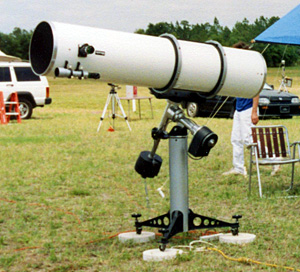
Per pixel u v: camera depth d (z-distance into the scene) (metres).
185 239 4.98
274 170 8.32
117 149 11.55
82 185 7.89
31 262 4.47
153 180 8.26
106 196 7.27
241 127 8.15
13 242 5.13
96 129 15.45
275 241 4.87
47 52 3.90
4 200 6.92
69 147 11.94
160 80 4.27
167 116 4.70
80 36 3.89
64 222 5.86
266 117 18.30
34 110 23.61
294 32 8.63
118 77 4.11
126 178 8.43
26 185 7.93
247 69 4.57
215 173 8.76
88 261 4.41
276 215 5.98
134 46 4.09
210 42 4.59
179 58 4.22
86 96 34.41
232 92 4.62
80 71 3.91
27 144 12.44
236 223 4.95
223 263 4.25
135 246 4.86
